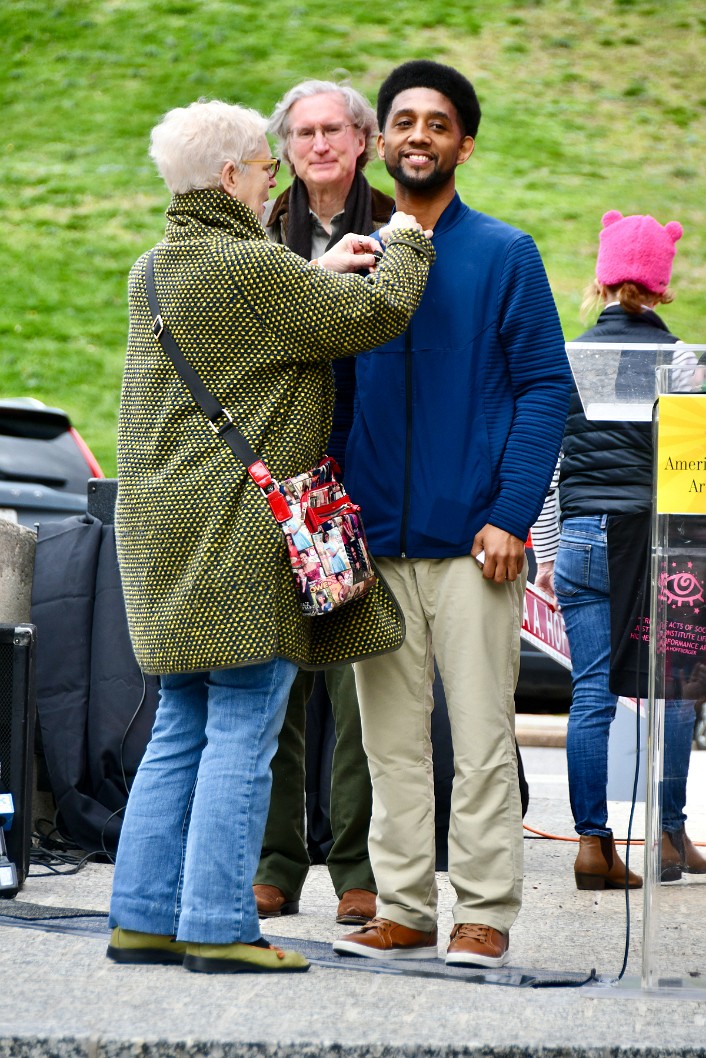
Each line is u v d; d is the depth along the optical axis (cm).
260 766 598
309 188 824
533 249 656
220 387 592
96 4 6075
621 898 832
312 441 602
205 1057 492
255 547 578
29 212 4612
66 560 931
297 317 586
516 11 6212
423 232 633
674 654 595
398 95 659
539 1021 528
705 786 590
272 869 776
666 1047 498
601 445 858
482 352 651
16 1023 512
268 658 572
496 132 5184
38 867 877
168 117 618
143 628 595
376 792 664
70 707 907
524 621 1012
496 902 636
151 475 598
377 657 662
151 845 616
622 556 825
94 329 4028
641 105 5500
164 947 611
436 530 646
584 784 856
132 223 4581
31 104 5319
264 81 5388
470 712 643
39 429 1638
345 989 571
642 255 872
